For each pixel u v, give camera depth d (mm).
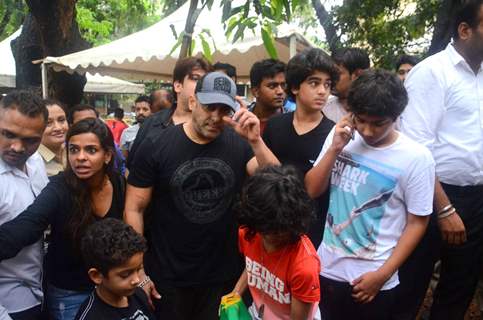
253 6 2369
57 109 3053
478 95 2395
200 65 2934
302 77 2488
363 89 1902
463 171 2441
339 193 2146
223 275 2375
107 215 2221
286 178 1668
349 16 6102
